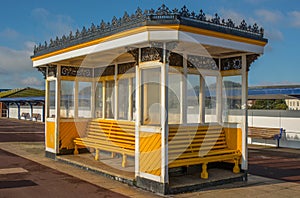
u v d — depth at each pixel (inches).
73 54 341.1
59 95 406.3
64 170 343.3
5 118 1563.7
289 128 562.6
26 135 735.7
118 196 253.1
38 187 275.6
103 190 269.4
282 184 300.4
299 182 309.1
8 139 644.1
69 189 271.1
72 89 422.9
